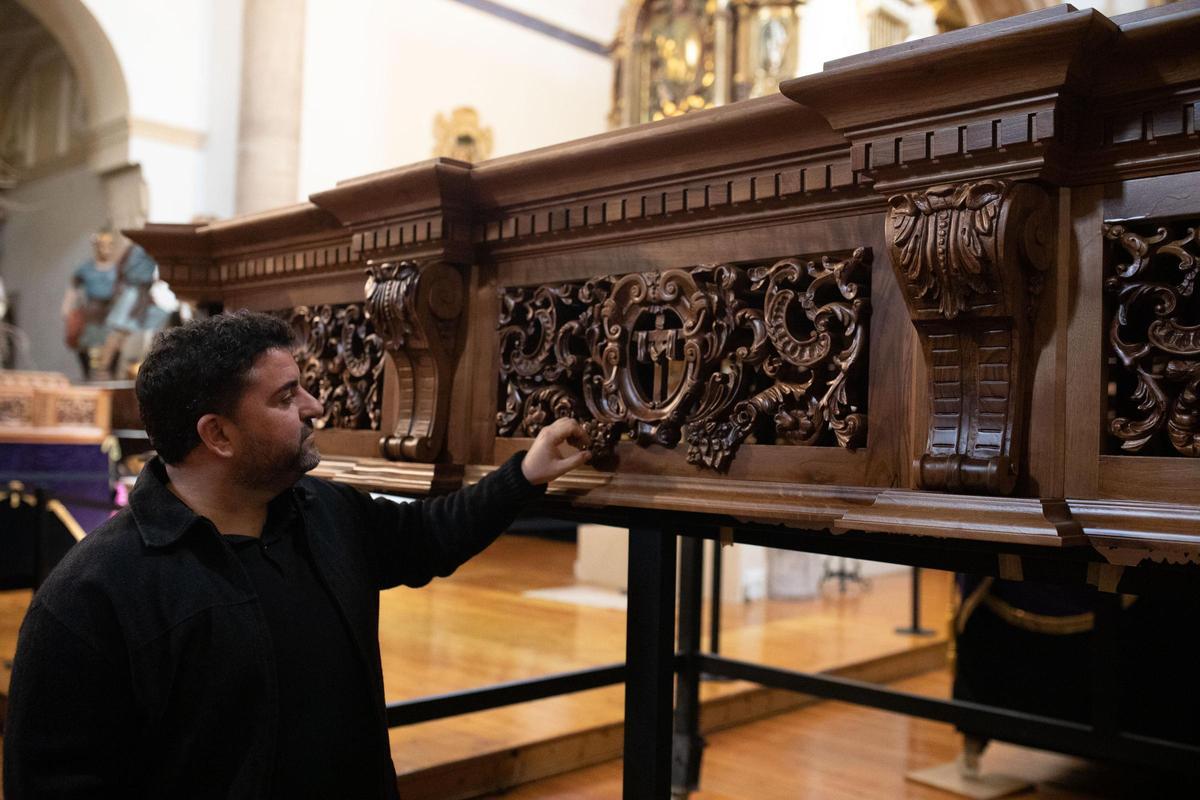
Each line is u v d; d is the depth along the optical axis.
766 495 1.45
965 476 1.21
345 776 1.40
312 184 9.17
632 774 1.65
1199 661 2.96
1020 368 1.22
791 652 4.50
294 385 1.45
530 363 1.81
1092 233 1.21
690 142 1.53
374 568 1.64
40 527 4.55
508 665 3.88
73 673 1.26
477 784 3.00
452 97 10.31
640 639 1.66
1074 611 3.16
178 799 1.30
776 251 1.50
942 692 4.34
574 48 11.55
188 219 8.89
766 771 3.34
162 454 1.43
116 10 8.55
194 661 1.30
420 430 1.92
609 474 1.67
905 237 1.24
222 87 8.95
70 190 11.09
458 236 1.88
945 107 1.21
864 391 1.44
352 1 9.51
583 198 1.71
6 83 12.20
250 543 1.41
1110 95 1.17
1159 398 1.16
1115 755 2.78
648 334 1.65
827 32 7.84
